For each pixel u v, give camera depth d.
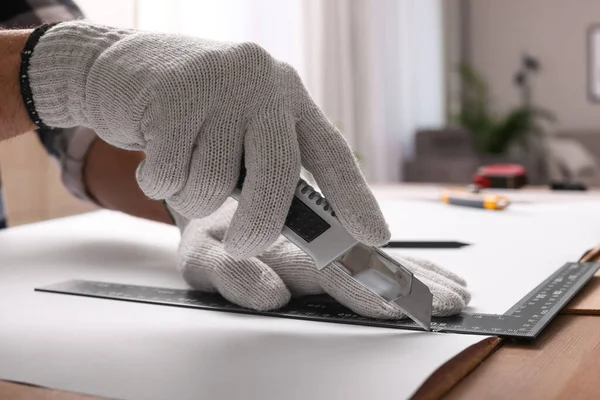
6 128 0.54
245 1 2.50
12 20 0.90
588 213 1.03
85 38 0.50
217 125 0.45
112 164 0.88
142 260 0.74
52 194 1.74
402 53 4.41
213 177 0.45
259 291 0.52
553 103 5.68
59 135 0.91
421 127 4.82
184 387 0.36
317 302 0.55
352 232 0.43
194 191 0.45
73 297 0.58
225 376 0.38
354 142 3.71
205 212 0.47
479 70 5.82
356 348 0.42
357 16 3.70
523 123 5.05
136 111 0.45
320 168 0.45
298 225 0.44
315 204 0.44
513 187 1.43
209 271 0.55
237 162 0.45
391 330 0.46
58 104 0.51
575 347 0.42
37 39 0.52
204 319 0.50
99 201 0.92
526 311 0.50
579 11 5.56
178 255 0.63
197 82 0.44
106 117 0.47
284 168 0.43
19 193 1.64
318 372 0.38
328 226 0.44
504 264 0.68
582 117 5.62
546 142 5.17
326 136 0.46
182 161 0.45
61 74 0.50
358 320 0.49
